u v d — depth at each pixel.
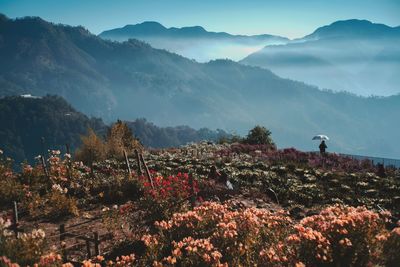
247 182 19.20
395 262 7.45
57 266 7.06
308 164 24.48
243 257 7.99
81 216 13.59
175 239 9.12
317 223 8.45
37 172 17.52
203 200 14.70
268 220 9.23
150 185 15.53
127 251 10.02
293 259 7.40
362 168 24.09
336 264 7.49
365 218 7.93
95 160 25.38
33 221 13.14
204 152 29.41
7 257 6.79
